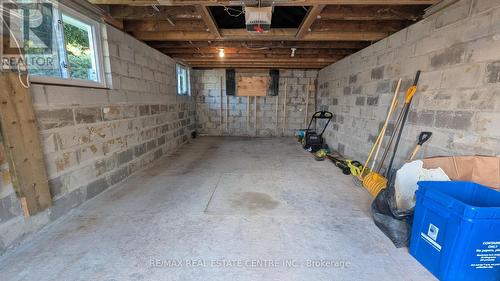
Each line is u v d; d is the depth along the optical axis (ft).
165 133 15.39
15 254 5.46
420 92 8.37
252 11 7.64
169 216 7.29
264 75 22.65
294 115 23.40
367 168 11.10
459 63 6.72
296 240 6.12
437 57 7.58
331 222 7.02
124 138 10.44
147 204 8.09
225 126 23.75
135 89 11.32
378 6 8.71
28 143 5.84
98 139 8.71
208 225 6.79
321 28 10.55
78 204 7.80
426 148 8.04
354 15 8.84
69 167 7.36
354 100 13.98
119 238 6.13
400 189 6.41
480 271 4.57
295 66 20.61
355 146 13.80
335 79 17.49
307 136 17.43
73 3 7.31
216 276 4.90
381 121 11.03
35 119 6.05
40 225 6.36
